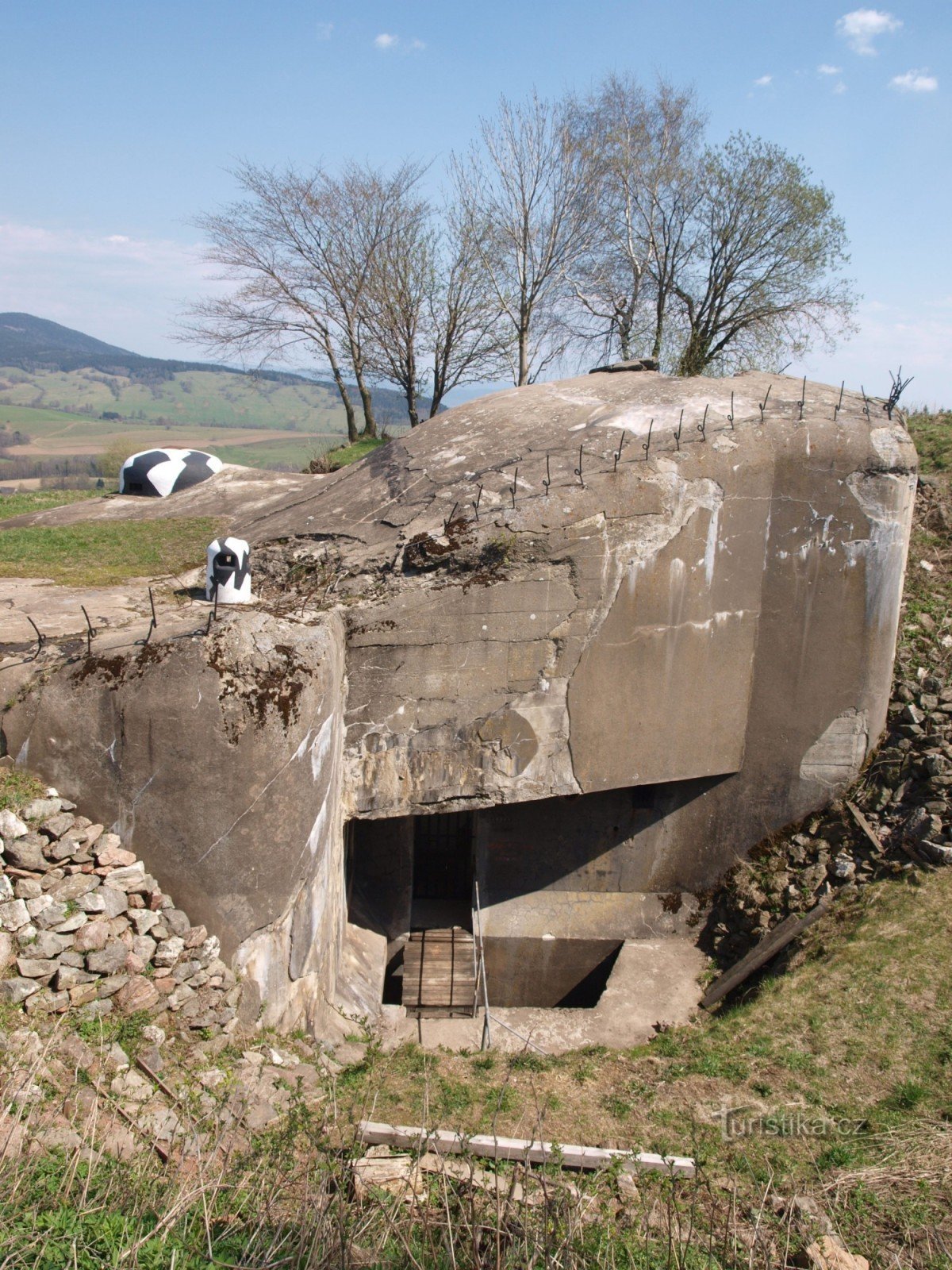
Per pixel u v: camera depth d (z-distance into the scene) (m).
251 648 6.07
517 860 9.81
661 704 8.77
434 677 7.90
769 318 23.02
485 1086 6.55
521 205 22.39
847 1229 4.77
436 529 8.15
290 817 6.28
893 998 6.96
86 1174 4.05
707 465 8.42
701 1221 4.76
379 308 23.92
